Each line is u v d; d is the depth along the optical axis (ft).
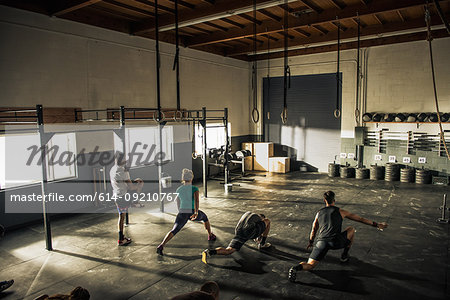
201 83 33.24
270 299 11.32
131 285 12.46
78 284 12.62
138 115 26.45
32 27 19.42
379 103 32.63
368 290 11.80
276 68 38.78
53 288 12.34
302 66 36.99
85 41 22.40
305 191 27.48
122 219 16.43
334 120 35.65
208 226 16.57
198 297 5.62
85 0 18.13
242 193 26.99
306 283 12.37
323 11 23.34
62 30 21.02
